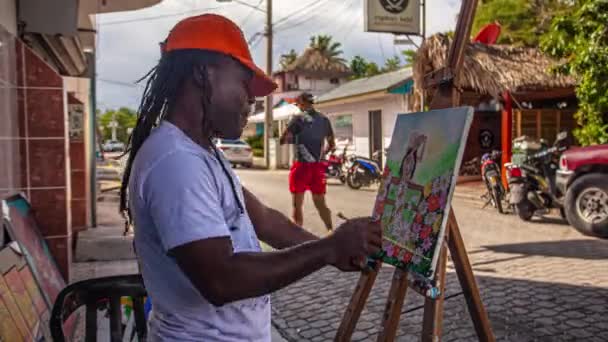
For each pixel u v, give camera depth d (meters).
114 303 2.13
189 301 1.31
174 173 1.21
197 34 1.32
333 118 20.17
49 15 4.66
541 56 11.05
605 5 8.09
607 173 6.99
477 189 11.91
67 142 4.35
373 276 2.63
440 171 2.29
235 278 1.21
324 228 7.78
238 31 1.39
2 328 2.39
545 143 8.46
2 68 3.72
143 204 1.25
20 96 4.13
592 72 8.37
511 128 11.23
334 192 12.73
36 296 3.03
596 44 8.27
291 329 3.96
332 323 4.06
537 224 8.02
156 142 1.28
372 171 13.20
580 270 5.34
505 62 10.82
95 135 6.99
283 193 12.46
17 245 3.12
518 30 22.56
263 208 1.82
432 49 8.18
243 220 1.39
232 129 1.38
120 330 2.12
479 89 10.26
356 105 18.34
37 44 5.67
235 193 1.37
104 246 5.61
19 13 4.59
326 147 7.04
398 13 9.94
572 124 12.01
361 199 11.40
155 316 1.37
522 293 4.62
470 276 2.42
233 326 1.36
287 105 25.48
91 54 7.46
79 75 8.38
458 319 4.04
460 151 2.18
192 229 1.18
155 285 1.32
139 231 1.30
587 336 3.71
